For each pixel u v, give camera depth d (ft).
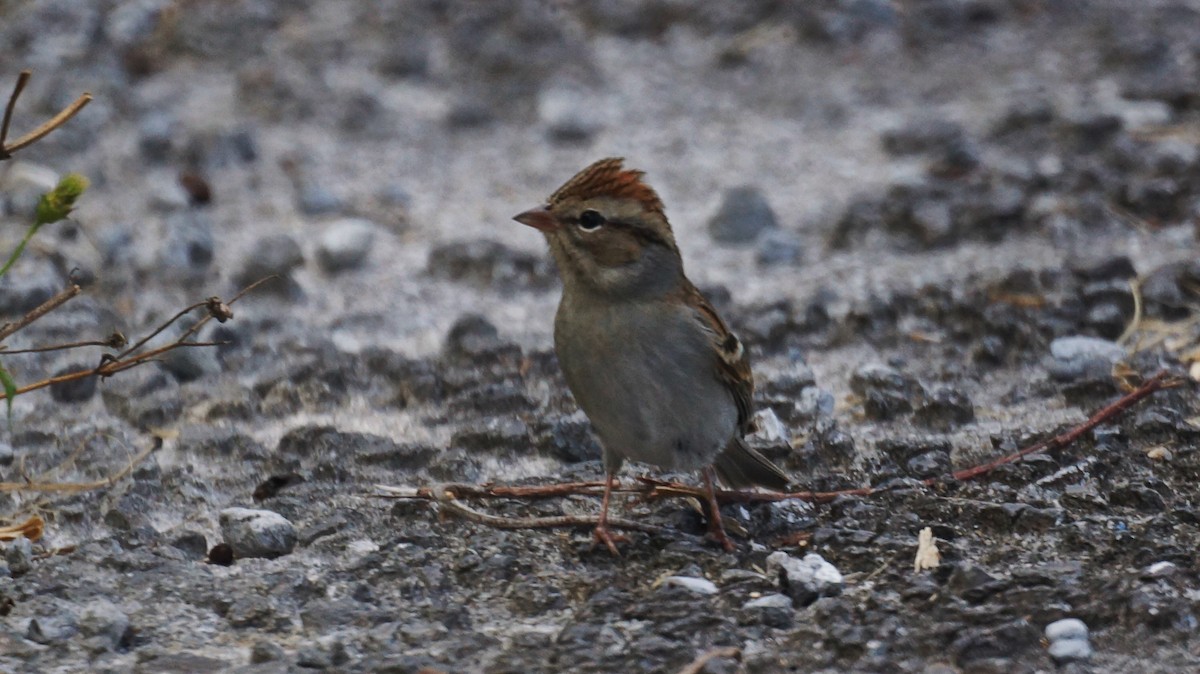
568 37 61.98
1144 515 29.12
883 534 28.35
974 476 31.04
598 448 33.37
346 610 25.82
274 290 42.80
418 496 29.81
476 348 38.47
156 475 31.53
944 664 23.94
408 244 47.03
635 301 26.81
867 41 62.18
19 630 25.04
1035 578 25.86
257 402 36.14
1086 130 52.37
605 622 25.22
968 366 38.11
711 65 60.44
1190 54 60.59
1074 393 35.58
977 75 59.77
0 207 47.09
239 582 26.94
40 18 60.54
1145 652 24.17
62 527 29.50
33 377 36.70
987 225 46.19
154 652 24.41
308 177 51.31
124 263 44.14
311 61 59.31
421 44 60.29
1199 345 38.37
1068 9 65.26
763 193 50.47
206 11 61.62
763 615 25.22
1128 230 46.01
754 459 29.12
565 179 52.01
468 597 26.58
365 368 37.83
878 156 53.11
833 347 39.60
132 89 56.75
